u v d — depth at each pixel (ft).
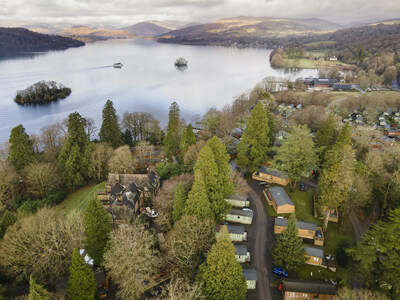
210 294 178.40
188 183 290.15
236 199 306.76
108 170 385.91
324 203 262.06
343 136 315.99
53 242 227.20
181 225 214.48
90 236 213.05
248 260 241.76
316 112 580.71
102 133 459.32
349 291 187.42
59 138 474.08
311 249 241.14
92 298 185.26
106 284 212.23
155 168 385.70
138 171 403.54
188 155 345.10
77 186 374.22
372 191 288.51
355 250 200.95
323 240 258.98
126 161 375.86
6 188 338.34
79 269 177.88
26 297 189.06
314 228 262.06
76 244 232.53
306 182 352.08
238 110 637.30
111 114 454.81
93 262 221.25
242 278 184.65
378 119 651.25
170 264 219.82
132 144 505.66
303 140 305.94
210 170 250.57
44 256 219.20
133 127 535.19
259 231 276.62
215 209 250.78
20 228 237.04
